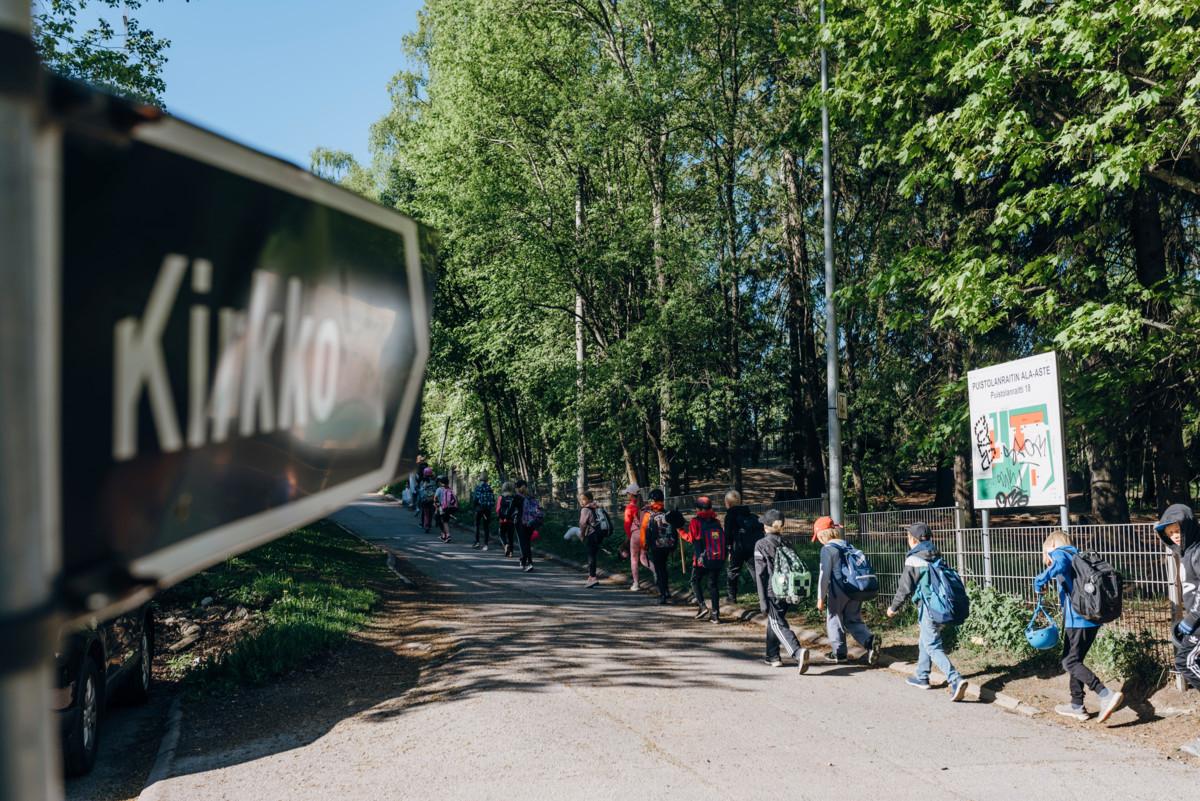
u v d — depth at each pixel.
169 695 9.91
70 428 0.63
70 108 0.63
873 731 7.99
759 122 25.02
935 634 9.50
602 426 25.98
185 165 0.74
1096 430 14.38
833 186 24.00
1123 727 8.12
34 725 0.56
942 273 12.98
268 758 7.38
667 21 23.53
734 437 25.62
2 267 0.57
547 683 9.44
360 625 13.15
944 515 12.39
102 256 0.67
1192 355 12.66
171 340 0.73
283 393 0.84
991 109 11.70
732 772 6.84
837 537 11.05
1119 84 10.30
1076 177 11.15
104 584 0.65
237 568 15.45
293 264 0.85
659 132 24.59
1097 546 9.94
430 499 32.34
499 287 25.59
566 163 26.55
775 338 27.52
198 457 0.74
